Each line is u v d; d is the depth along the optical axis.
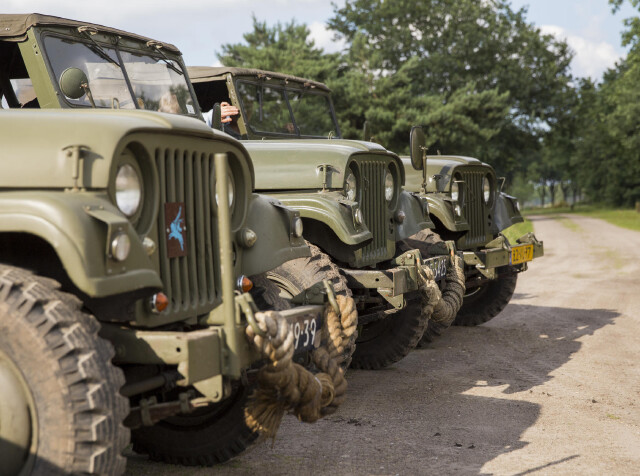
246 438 3.48
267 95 6.30
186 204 2.87
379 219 5.25
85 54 4.20
